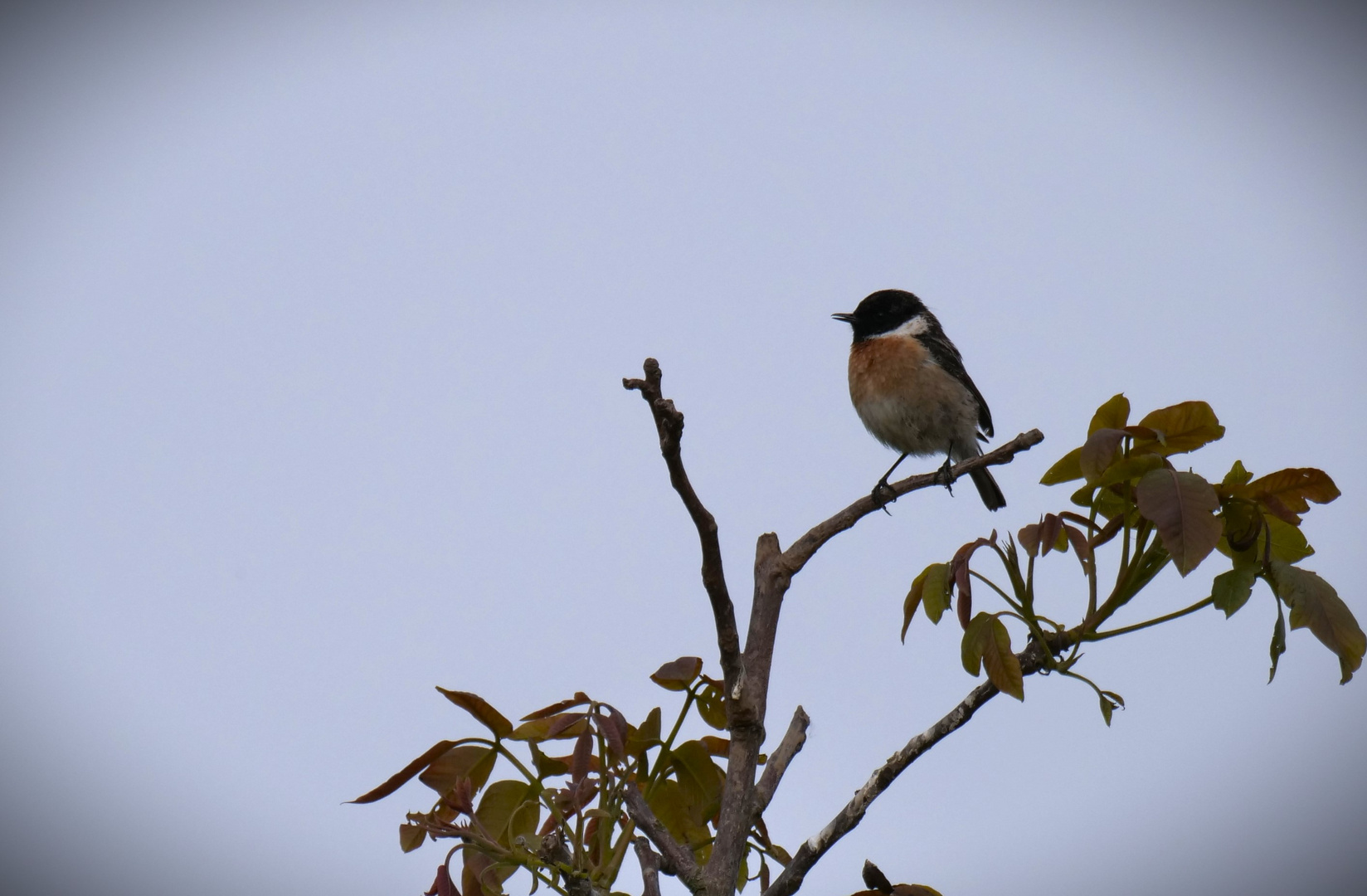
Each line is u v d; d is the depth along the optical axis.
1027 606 4.68
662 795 4.77
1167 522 4.10
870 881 4.49
